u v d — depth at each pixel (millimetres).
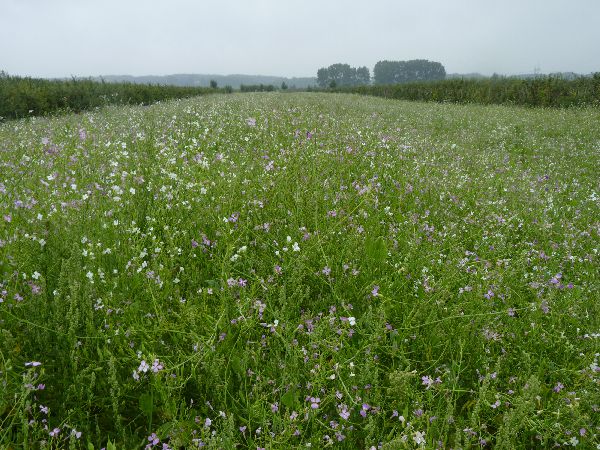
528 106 29172
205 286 3879
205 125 11133
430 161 9016
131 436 2486
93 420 2625
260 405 2506
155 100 30781
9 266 3449
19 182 5648
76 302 2895
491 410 2789
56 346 2816
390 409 2721
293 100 24938
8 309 3072
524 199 7328
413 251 4340
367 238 4105
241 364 2789
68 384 2670
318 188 5680
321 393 2742
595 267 4891
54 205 4715
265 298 3486
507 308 3752
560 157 11797
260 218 4828
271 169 6152
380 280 3801
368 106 24609
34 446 2344
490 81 36750
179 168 6117
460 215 6184
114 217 4641
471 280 4004
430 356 3146
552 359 3346
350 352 3068
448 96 36969
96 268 3592
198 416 2588
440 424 2600
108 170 6148
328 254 4285
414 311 3500
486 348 3227
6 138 10125
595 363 3066
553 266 4695
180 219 4680
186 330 3176
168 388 2533
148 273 3502
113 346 2920
